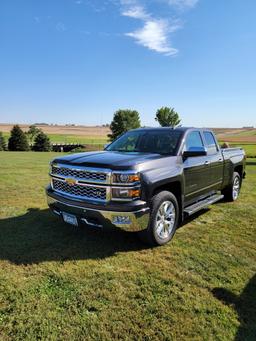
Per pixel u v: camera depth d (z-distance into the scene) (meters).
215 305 2.91
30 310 2.79
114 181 3.81
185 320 2.68
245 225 5.39
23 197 7.34
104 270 3.58
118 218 3.77
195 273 3.54
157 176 4.09
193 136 5.47
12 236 4.62
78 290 3.13
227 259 3.94
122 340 2.43
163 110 56.25
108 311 2.79
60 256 3.94
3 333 2.48
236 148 7.60
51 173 4.66
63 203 4.22
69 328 2.55
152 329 2.56
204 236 4.79
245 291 3.18
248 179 11.62
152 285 3.25
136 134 5.74
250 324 2.66
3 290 3.12
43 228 5.01
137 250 4.17
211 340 2.45
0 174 11.59
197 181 5.27
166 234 4.43
